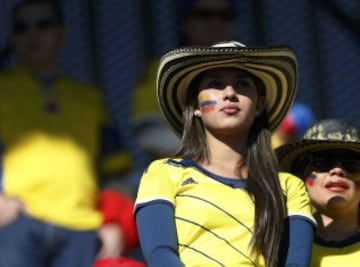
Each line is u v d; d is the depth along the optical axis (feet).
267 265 45.60
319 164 49.65
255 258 45.60
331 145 49.24
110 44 83.35
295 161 50.31
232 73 47.14
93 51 83.20
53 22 69.92
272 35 84.69
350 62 85.20
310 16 85.20
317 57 85.30
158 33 82.89
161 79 47.88
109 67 83.15
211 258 45.37
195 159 47.16
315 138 49.37
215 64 46.96
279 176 47.34
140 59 83.10
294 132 70.08
